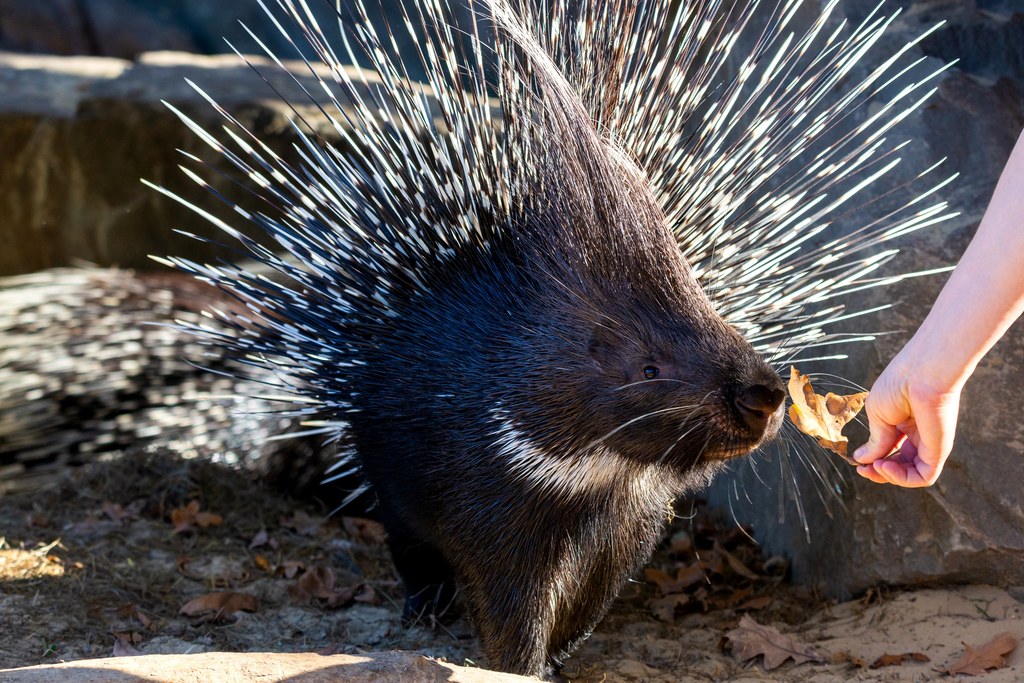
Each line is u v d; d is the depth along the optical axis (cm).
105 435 904
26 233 1252
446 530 502
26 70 1409
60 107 1270
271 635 598
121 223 1229
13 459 906
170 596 632
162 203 1212
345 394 545
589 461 468
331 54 565
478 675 394
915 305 595
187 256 1209
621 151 471
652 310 440
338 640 600
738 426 418
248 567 691
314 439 809
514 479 477
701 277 529
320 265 563
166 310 954
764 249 538
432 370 500
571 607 515
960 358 306
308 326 568
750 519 745
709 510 790
